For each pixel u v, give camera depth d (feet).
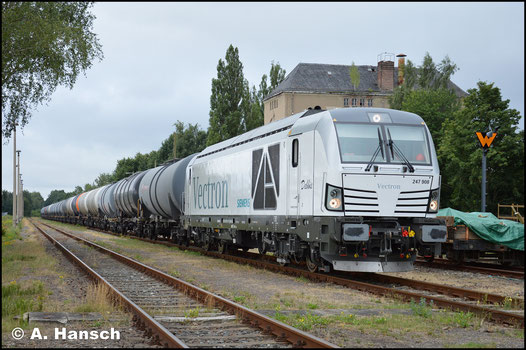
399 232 41.45
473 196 100.22
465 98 100.07
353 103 218.38
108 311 31.76
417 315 30.35
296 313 30.81
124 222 132.26
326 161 42.09
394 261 42.57
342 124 42.70
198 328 27.37
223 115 197.26
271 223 51.57
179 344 22.49
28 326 28.17
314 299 36.06
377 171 41.65
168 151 310.24
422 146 43.52
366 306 33.45
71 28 71.36
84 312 31.81
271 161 52.03
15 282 43.96
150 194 100.89
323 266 46.19
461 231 56.34
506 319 28.50
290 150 48.03
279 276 49.01
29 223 284.82
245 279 47.03
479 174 93.86
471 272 52.34
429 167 43.01
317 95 216.95
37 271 54.19
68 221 263.49
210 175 71.36
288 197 48.08
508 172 98.48
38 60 69.67
